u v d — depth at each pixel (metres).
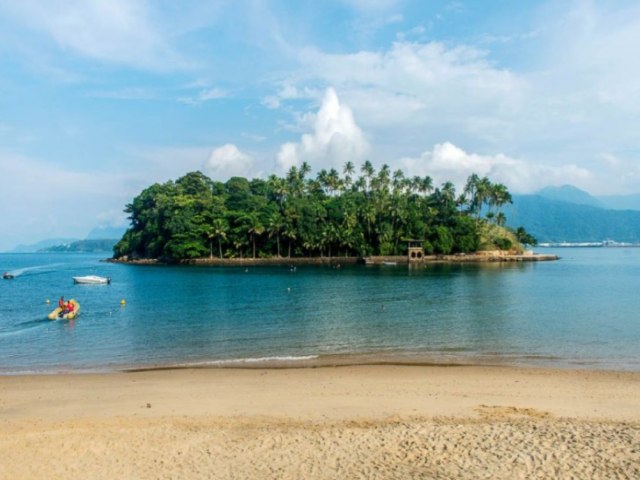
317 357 27.97
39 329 39.12
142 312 48.91
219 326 39.56
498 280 86.38
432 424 15.27
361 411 17.39
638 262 161.12
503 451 12.73
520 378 22.47
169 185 179.00
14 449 13.88
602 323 39.31
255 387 21.20
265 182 189.88
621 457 12.20
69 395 20.27
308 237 146.00
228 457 13.09
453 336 34.25
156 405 18.62
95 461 13.04
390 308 50.16
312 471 12.08
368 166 161.75
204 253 150.12
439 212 159.00
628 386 20.94
